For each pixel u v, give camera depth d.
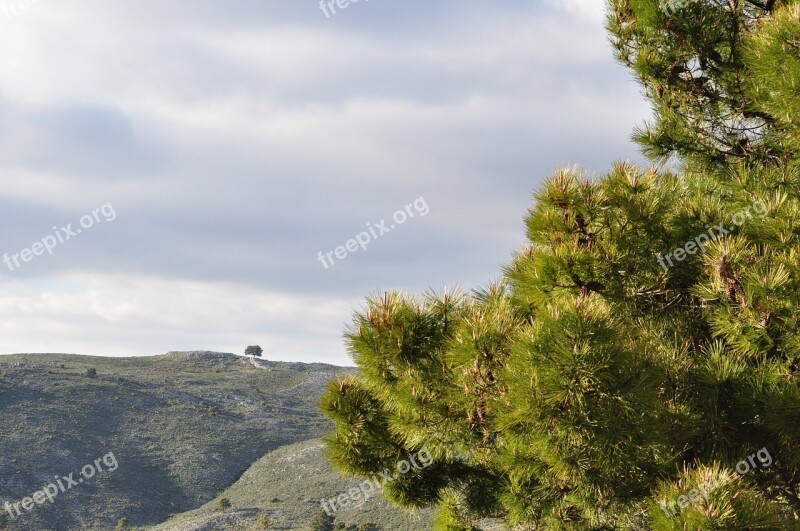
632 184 9.88
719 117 12.85
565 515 10.72
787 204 9.73
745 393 8.88
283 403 117.69
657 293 10.33
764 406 8.77
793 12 9.30
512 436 8.51
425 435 9.72
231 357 153.88
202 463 83.06
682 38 12.28
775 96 9.68
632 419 7.95
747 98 12.00
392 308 9.67
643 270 10.03
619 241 9.70
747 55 10.27
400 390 9.59
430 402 9.37
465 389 8.86
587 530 10.68
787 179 10.84
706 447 9.42
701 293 9.29
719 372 9.08
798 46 8.98
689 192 12.39
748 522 7.10
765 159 12.25
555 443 8.19
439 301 10.05
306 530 58.78
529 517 10.95
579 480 8.80
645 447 8.49
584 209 9.46
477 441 9.75
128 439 86.44
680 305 10.67
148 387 107.56
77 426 85.75
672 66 12.63
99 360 134.00
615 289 9.81
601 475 8.73
